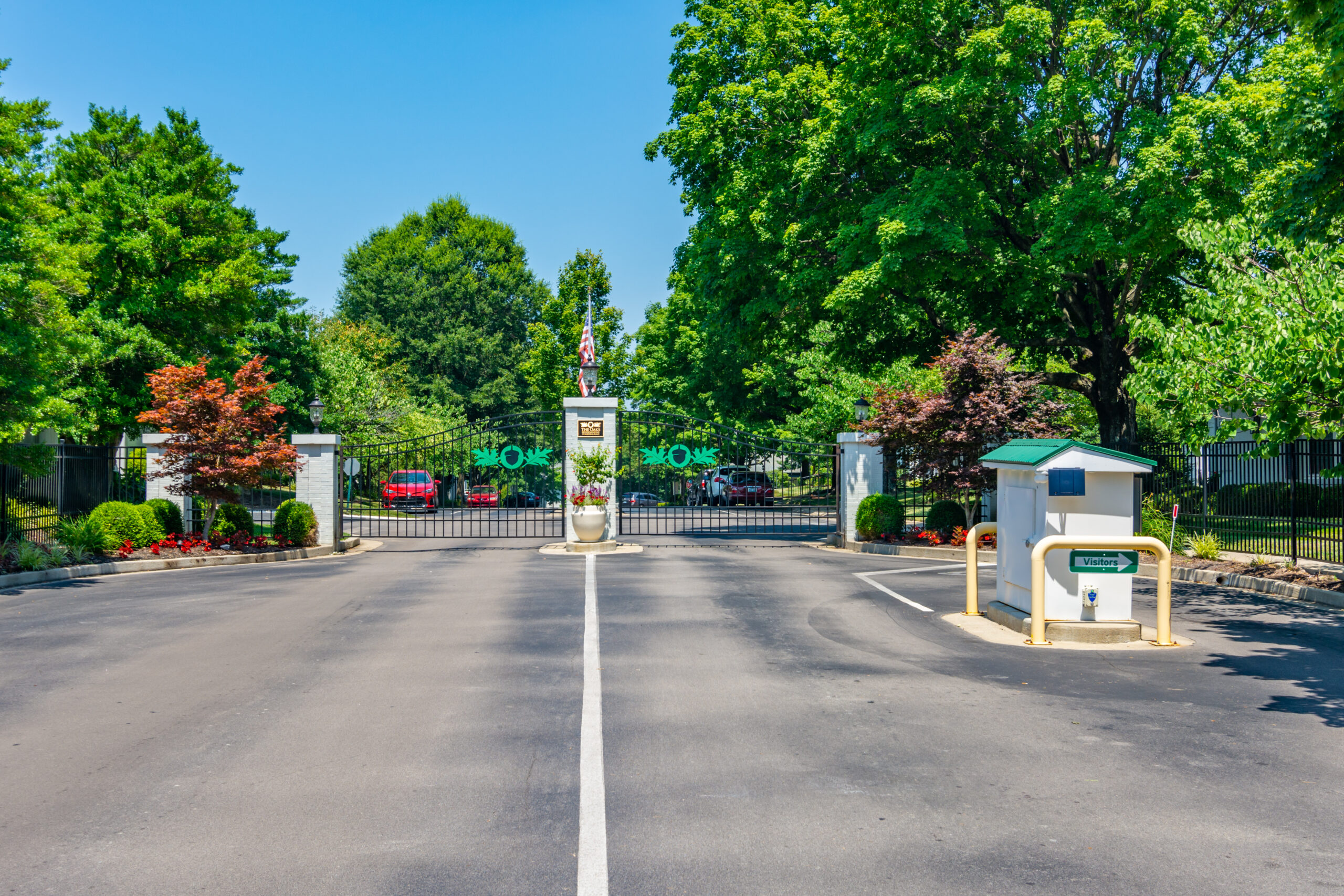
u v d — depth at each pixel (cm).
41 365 1698
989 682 795
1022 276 2184
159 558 1834
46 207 1736
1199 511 1928
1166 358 1395
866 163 2322
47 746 619
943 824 480
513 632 1032
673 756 589
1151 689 771
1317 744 618
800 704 717
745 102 2527
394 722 671
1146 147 1952
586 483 2134
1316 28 1062
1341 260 1228
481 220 6981
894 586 1429
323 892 405
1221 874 421
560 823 481
